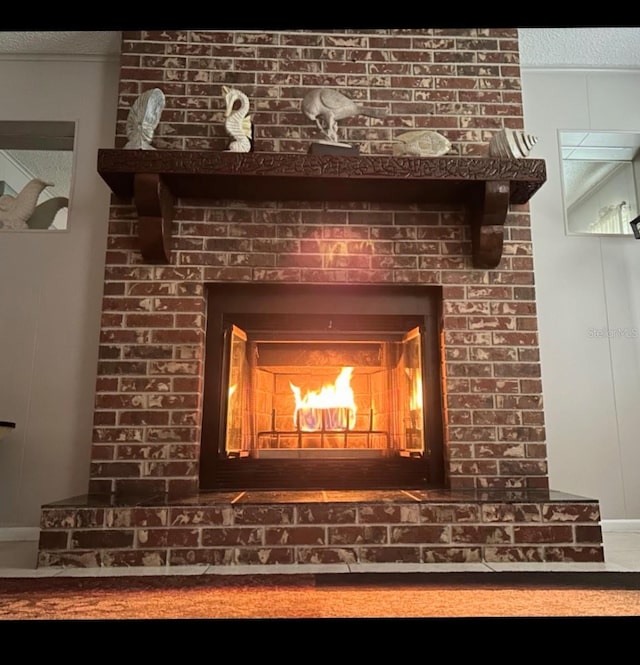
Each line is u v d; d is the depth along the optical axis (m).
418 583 1.71
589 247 3.00
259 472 2.54
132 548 2.00
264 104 2.79
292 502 2.07
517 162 2.48
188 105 2.78
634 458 2.83
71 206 2.86
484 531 2.07
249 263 2.64
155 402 2.52
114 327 2.57
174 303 2.60
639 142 3.19
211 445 2.56
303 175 2.42
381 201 2.71
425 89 2.85
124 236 2.64
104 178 2.47
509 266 2.70
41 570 1.93
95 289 2.79
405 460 2.59
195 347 2.57
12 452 2.66
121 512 2.02
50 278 2.79
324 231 2.69
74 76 2.99
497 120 2.85
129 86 2.78
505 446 2.55
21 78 2.98
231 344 2.67
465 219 2.73
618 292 2.96
